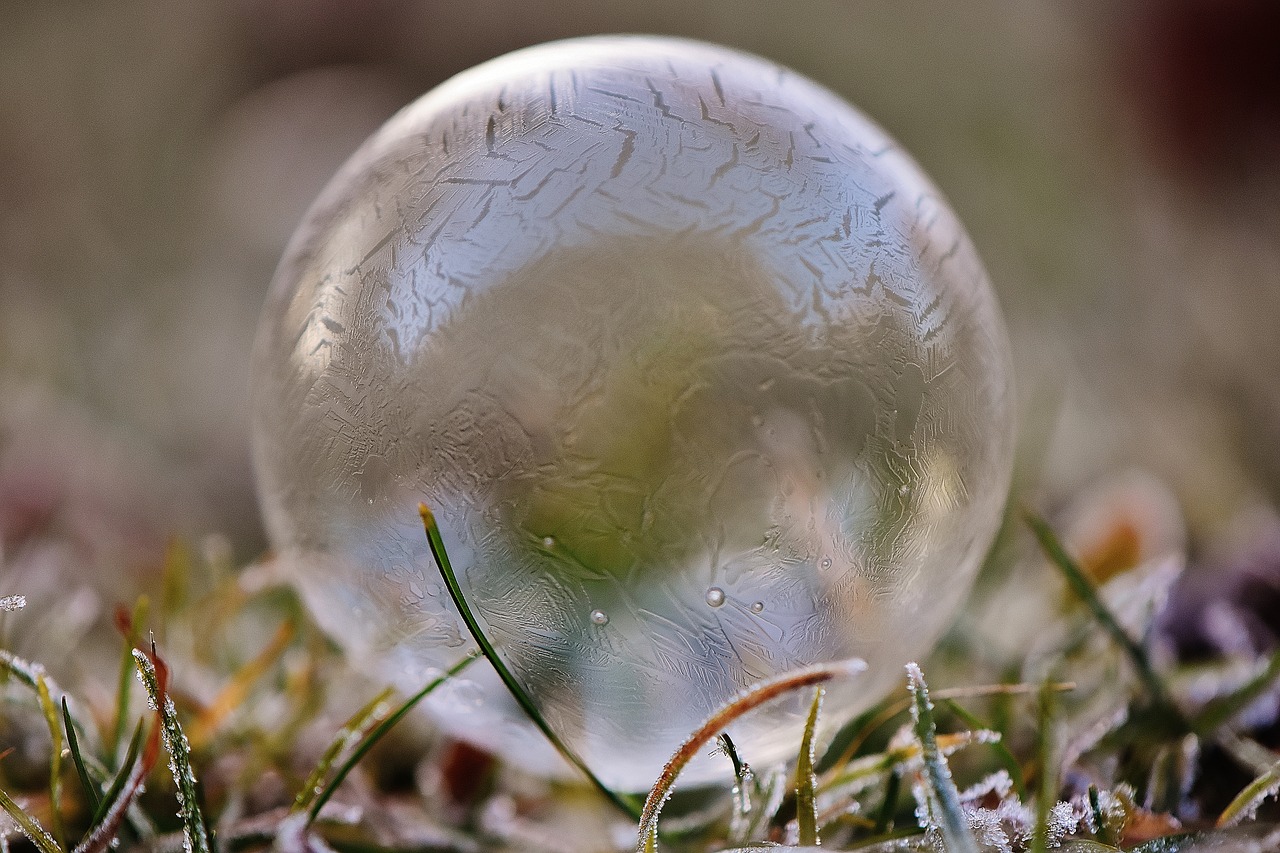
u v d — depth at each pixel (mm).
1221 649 271
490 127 241
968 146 571
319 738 266
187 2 740
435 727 266
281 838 240
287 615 281
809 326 235
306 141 637
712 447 235
